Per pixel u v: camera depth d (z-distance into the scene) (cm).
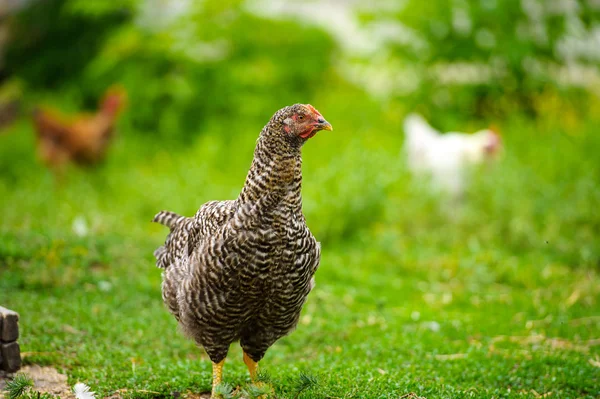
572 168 1184
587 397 573
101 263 892
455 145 1136
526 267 946
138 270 884
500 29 1480
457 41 1473
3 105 1659
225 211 514
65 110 1608
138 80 1538
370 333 740
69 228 1027
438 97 1505
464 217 1066
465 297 866
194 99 1530
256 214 494
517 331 750
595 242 982
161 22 1631
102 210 1156
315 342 715
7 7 1777
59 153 1352
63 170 1355
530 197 1088
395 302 853
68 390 561
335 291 858
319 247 535
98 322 707
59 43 1753
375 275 935
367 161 1149
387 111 1502
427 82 1498
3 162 1477
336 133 1448
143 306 775
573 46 1584
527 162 1222
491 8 1459
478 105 1520
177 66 1565
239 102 1509
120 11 1709
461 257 977
